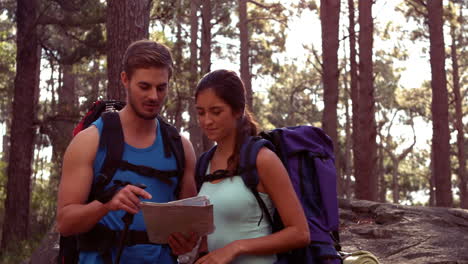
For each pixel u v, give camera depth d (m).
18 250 13.58
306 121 48.84
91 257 2.43
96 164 2.42
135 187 2.22
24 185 16.02
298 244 2.31
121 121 2.49
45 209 17.33
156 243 2.39
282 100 47.78
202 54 18.98
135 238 2.43
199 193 2.46
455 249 5.75
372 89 16.41
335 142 13.22
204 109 2.36
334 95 13.27
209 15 19.27
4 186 18.30
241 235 2.33
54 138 15.85
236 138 2.38
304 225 2.32
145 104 2.40
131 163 2.44
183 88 13.68
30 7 16.41
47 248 6.03
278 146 2.51
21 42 16.27
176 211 2.12
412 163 50.84
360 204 7.51
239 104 2.37
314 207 2.46
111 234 2.42
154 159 2.49
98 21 16.41
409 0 25.89
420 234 6.20
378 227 6.63
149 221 2.14
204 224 2.15
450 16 24.39
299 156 2.53
